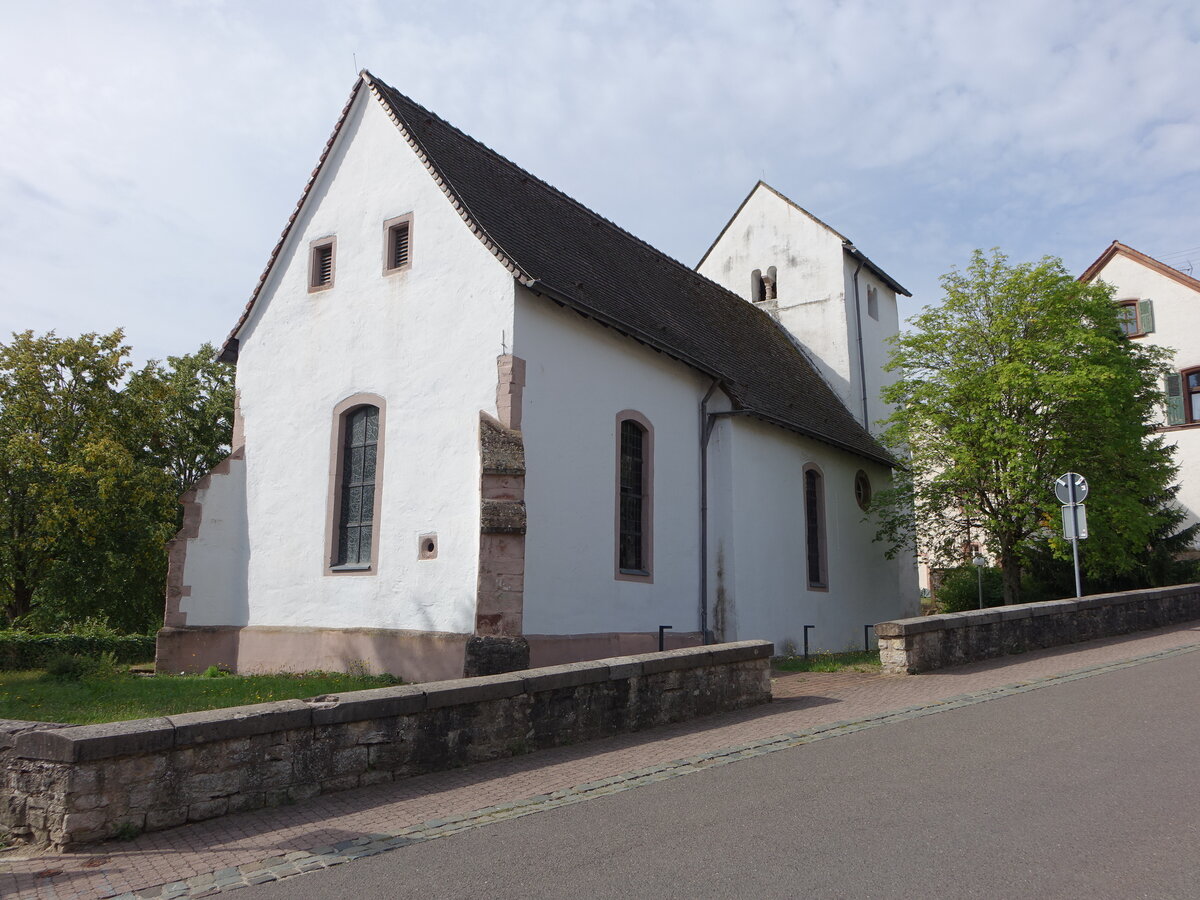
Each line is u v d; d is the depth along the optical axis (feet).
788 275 85.66
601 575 46.80
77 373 84.02
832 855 16.53
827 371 81.97
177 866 17.58
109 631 72.84
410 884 16.17
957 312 58.90
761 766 24.03
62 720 30.45
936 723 28.58
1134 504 55.98
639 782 22.86
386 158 50.19
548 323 45.29
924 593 129.90
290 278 53.06
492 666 38.42
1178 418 94.73
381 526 46.14
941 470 59.77
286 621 48.80
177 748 20.04
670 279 67.87
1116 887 14.48
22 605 84.43
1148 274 98.73
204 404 109.40
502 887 15.83
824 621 64.18
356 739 22.95
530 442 43.32
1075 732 25.96
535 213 54.80
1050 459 55.67
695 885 15.43
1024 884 14.76
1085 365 52.60
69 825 18.47
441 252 46.65
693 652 32.32
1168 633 53.31
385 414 47.26
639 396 51.19
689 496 54.19
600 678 28.76
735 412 55.62
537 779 23.49
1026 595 77.10
